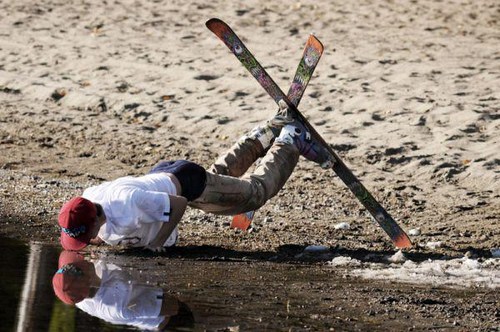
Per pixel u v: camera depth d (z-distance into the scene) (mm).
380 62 57969
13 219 31719
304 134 30094
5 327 19172
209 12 74438
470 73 55250
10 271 24531
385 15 73938
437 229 33094
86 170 40875
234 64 58344
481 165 39750
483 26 70750
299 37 66375
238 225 31766
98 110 50781
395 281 25703
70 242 26578
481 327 21266
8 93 53844
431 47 63125
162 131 47094
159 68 57375
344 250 29828
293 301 22922
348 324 21047
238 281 24875
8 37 65750
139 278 24562
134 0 78688
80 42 64625
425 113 46750
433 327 21125
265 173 29156
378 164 41188
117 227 26984
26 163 41625
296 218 34438
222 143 45156
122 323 20047
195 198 28156
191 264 26828
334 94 50625
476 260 28516
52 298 21844
